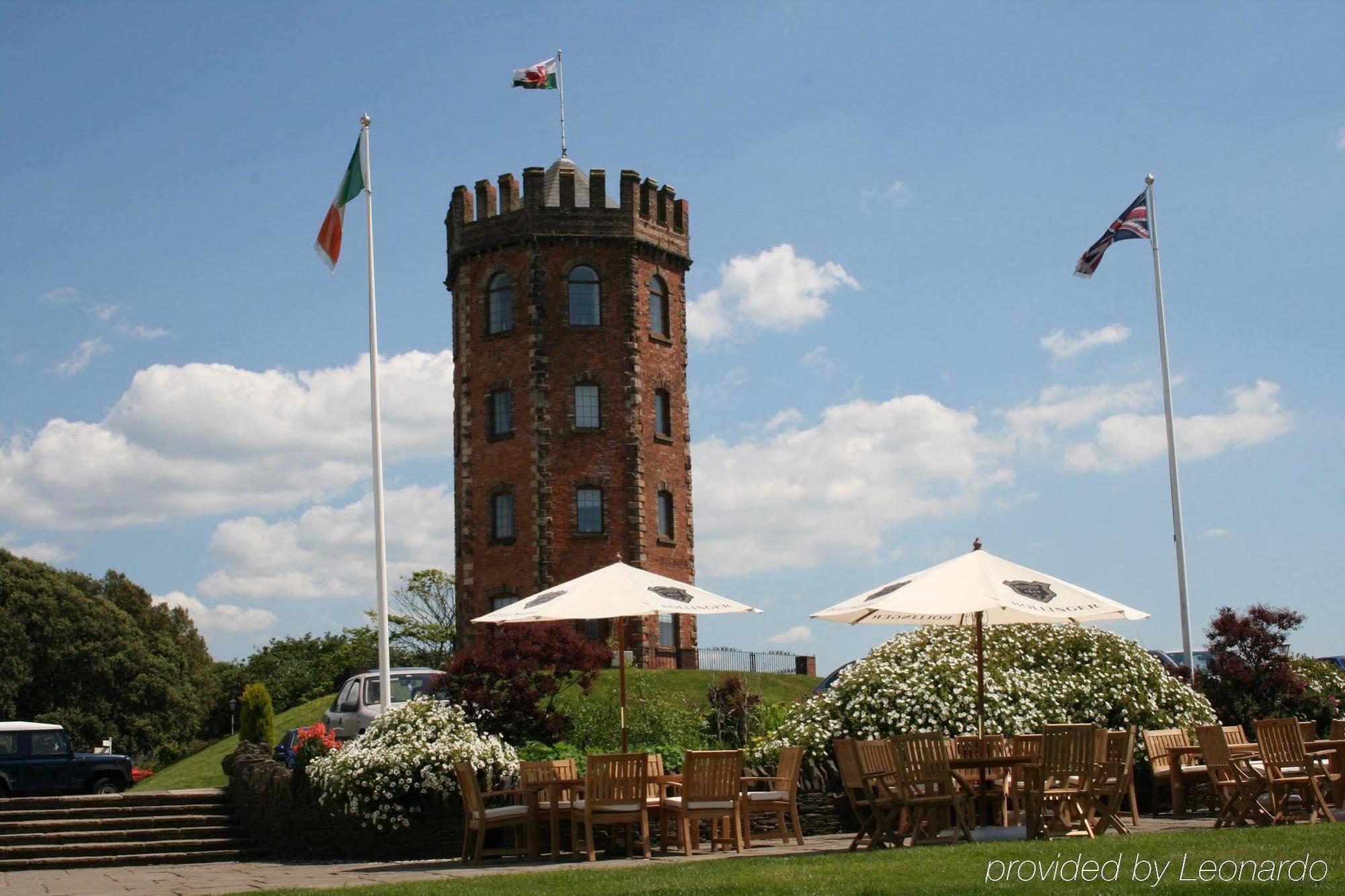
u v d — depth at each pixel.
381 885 13.67
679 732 27.80
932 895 10.88
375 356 25.91
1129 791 18.12
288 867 19.39
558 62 49.25
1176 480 30.77
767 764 19.94
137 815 24.78
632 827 18.23
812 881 11.93
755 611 19.05
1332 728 20.25
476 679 23.00
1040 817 15.67
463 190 51.41
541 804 18.11
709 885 11.98
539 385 48.81
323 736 22.25
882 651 22.42
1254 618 28.27
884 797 16.06
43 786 29.47
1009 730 20.52
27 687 68.94
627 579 18.77
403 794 19.94
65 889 16.98
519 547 48.50
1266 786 16.94
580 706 29.47
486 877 13.96
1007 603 16.33
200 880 17.50
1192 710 22.42
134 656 71.62
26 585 69.06
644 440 49.59
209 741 86.44
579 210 49.69
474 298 50.78
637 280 50.16
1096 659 22.33
